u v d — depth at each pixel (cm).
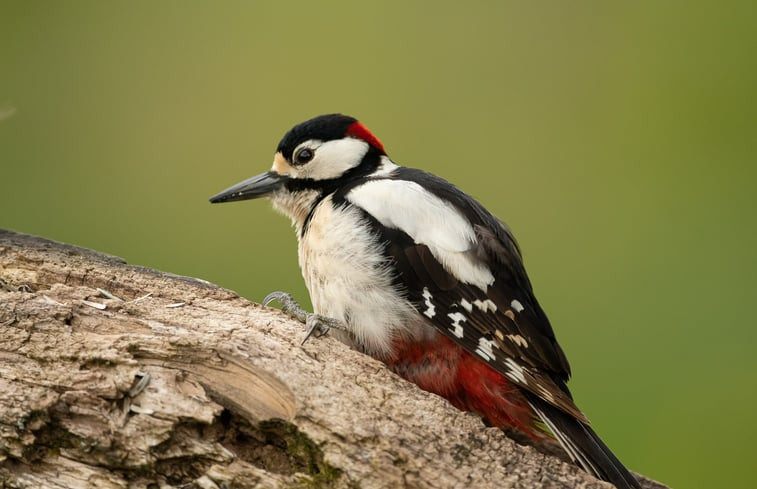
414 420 596
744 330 1150
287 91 1470
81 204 1325
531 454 600
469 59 1498
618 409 1079
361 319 715
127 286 677
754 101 1423
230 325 632
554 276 1255
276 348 617
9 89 1424
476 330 700
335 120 832
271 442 603
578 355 1148
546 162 1380
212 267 1257
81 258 702
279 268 1239
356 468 579
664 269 1231
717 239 1252
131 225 1329
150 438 579
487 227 746
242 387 605
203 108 1453
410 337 712
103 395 581
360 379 611
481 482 582
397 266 714
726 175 1332
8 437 566
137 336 607
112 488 573
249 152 1410
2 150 1366
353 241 719
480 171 1377
